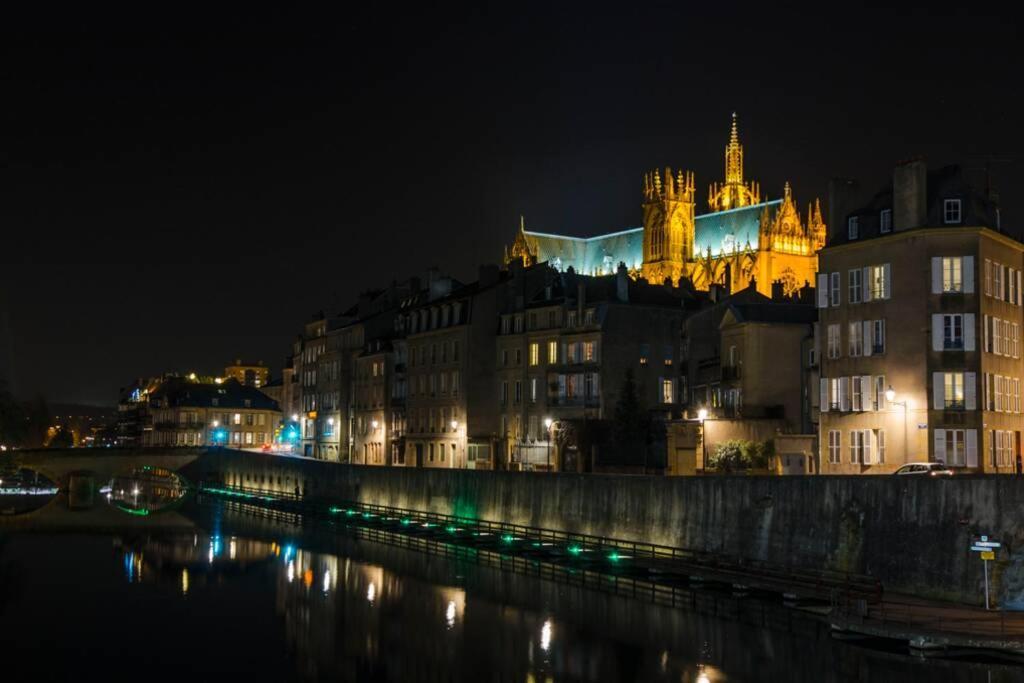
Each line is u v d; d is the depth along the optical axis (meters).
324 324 157.38
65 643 52.62
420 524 89.25
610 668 45.25
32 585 68.19
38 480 170.75
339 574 71.44
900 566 51.03
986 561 45.94
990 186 73.88
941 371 67.00
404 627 54.72
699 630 50.41
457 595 62.50
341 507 104.75
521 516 77.88
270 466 126.44
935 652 42.78
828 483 54.66
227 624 56.62
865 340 71.19
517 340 111.25
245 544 87.12
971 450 66.00
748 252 182.38
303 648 51.31
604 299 103.62
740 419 83.19
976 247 67.44
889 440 68.81
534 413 108.19
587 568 67.56
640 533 66.25
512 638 51.34
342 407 147.12
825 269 74.38
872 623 44.84
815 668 42.66
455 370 117.94
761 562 56.56
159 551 83.00
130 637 53.72
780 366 84.50
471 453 114.44
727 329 87.38
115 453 137.62
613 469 88.88
